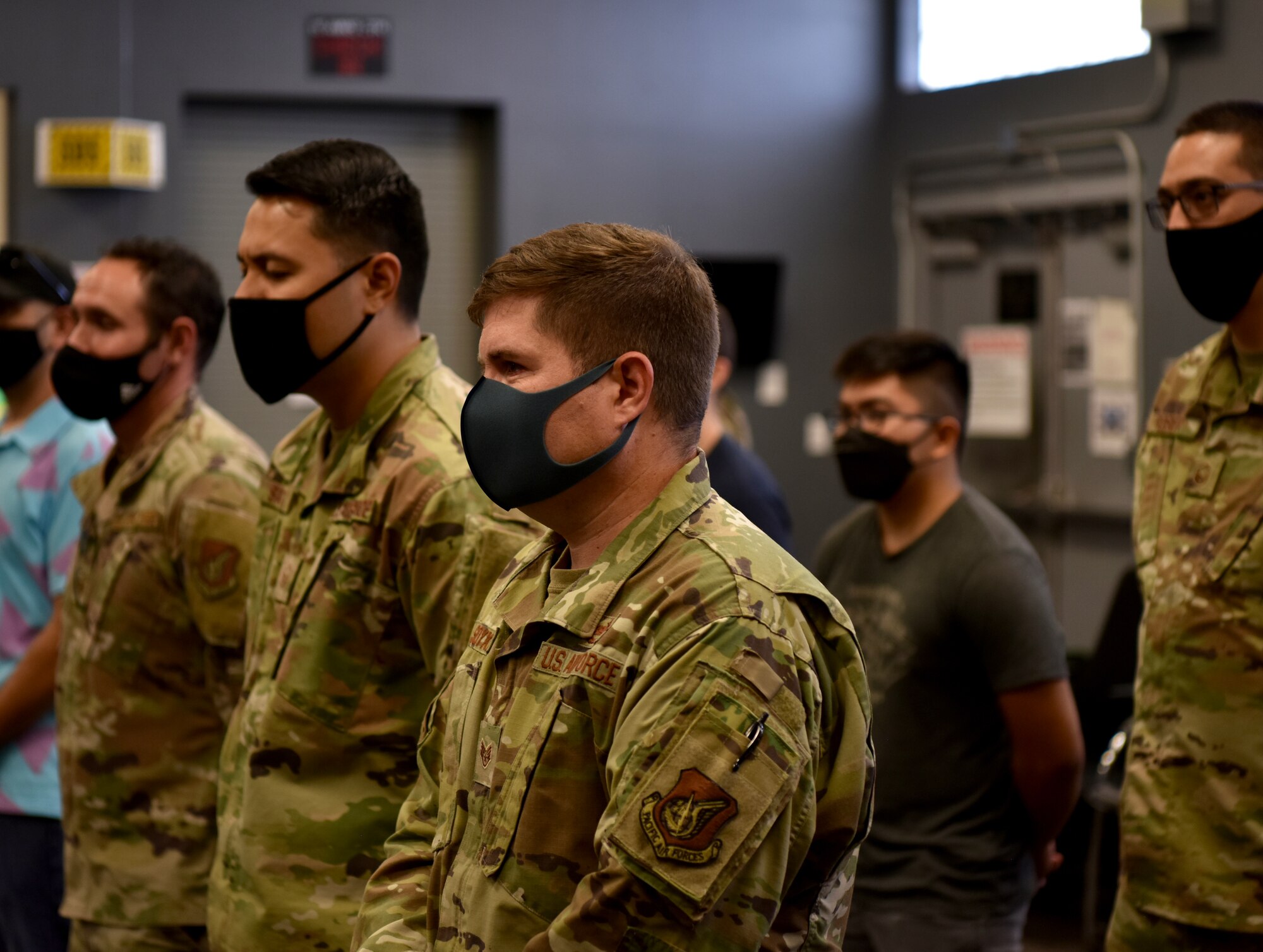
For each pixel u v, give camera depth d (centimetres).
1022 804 238
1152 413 227
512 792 125
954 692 238
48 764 269
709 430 318
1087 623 561
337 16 597
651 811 114
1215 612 201
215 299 241
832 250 668
